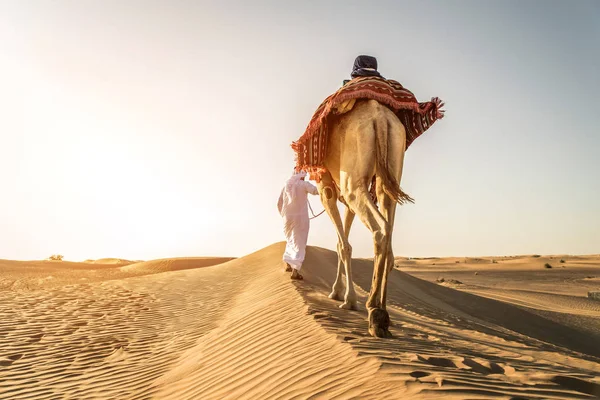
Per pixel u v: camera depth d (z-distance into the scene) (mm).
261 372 5551
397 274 26328
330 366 4801
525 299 40781
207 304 14055
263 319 8297
